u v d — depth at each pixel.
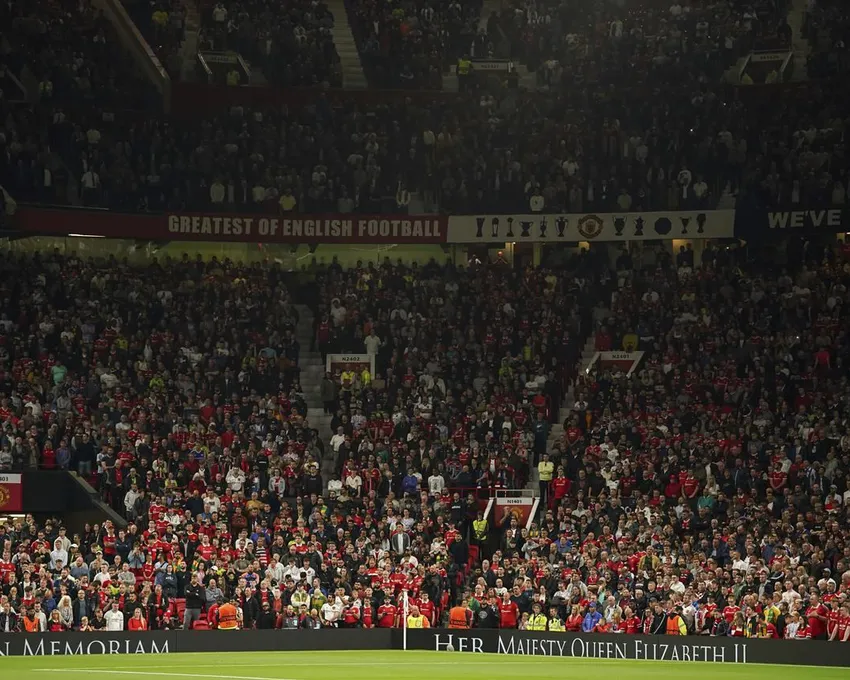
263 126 111.00
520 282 105.69
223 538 80.19
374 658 65.94
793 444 85.50
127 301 101.00
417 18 120.25
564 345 99.69
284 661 63.19
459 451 91.00
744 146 106.25
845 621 65.31
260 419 92.19
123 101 109.12
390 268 107.00
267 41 117.56
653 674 56.16
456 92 117.00
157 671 55.62
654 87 112.69
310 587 77.94
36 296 98.19
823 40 112.00
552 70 116.75
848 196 101.19
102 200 103.38
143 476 85.62
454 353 99.06
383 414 93.44
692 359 96.81
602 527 81.12
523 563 78.88
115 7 116.88
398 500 86.38
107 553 78.81
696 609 70.56
